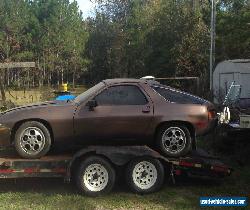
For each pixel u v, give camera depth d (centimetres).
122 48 4209
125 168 730
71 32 5938
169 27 3544
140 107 765
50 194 721
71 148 782
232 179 837
